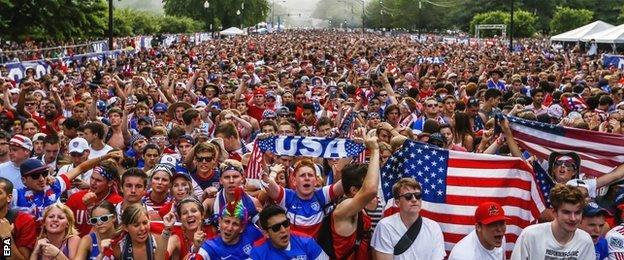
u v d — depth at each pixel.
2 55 31.08
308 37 97.25
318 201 6.17
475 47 56.62
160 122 12.04
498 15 91.75
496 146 8.08
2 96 13.87
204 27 117.69
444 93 14.80
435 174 6.75
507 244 6.66
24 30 43.97
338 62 33.91
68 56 31.69
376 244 5.85
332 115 13.58
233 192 6.39
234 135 9.37
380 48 53.88
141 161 9.78
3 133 8.96
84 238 6.17
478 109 12.50
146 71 23.05
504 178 6.66
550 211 6.55
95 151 9.64
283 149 7.00
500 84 19.12
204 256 5.65
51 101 13.46
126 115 11.08
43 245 5.94
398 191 5.78
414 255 5.74
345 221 5.89
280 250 5.58
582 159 7.55
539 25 103.69
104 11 49.75
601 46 52.69
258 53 44.47
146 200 7.14
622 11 90.75
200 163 7.67
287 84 19.58
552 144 7.61
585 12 85.06
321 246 5.95
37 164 7.11
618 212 6.65
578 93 16.22
